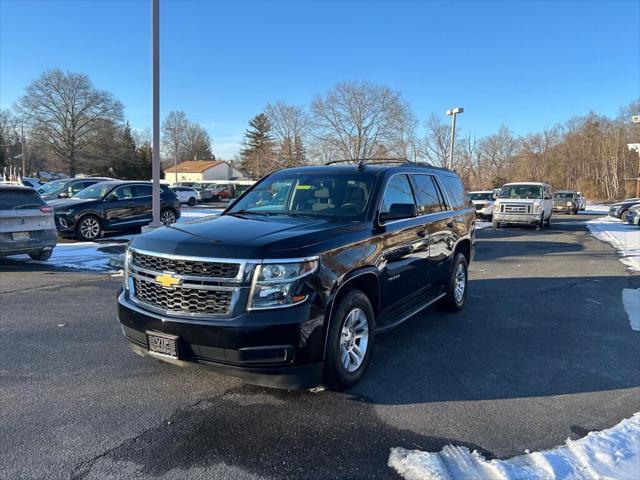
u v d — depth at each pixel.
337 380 3.64
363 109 45.62
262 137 88.06
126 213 14.28
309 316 3.29
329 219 4.27
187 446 3.01
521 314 6.33
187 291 3.32
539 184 20.28
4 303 6.50
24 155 80.69
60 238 13.84
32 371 4.17
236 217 4.41
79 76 71.06
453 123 25.22
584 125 79.88
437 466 2.77
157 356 3.47
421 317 6.15
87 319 5.75
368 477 2.72
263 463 2.84
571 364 4.52
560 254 12.35
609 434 3.18
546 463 2.82
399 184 4.99
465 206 6.80
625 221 23.47
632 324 5.88
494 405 3.64
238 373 3.24
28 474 2.70
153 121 11.20
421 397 3.76
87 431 3.17
